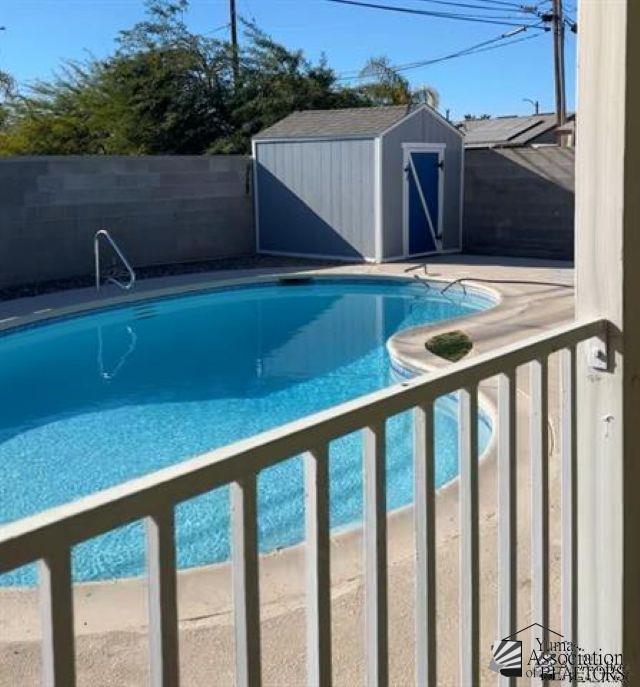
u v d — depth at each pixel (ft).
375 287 42.34
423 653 5.15
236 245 50.16
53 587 3.19
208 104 69.31
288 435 4.14
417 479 5.04
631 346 6.27
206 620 9.40
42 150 71.56
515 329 27.76
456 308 37.47
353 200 47.19
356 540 11.66
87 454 19.51
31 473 18.31
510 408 5.64
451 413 20.80
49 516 3.20
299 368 27.53
